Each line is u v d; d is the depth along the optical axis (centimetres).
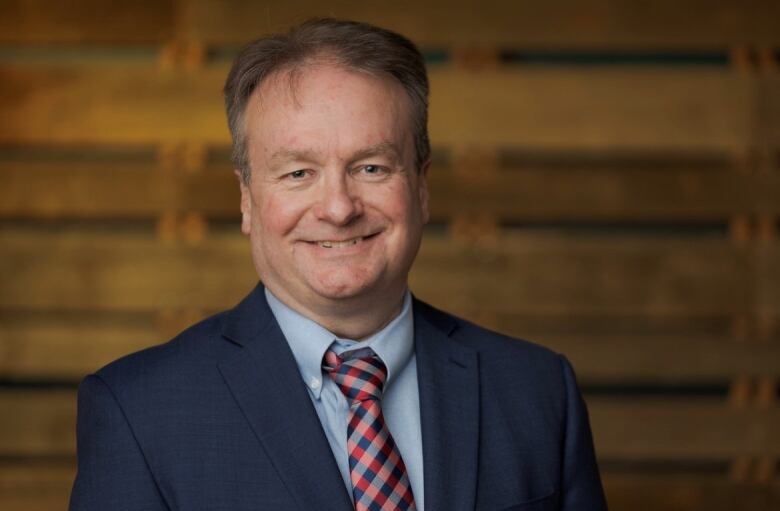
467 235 614
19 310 600
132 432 242
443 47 616
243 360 255
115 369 254
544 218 617
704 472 614
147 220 610
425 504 248
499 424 265
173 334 602
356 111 245
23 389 602
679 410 611
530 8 614
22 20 602
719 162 623
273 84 250
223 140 605
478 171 612
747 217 620
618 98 612
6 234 604
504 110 612
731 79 616
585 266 614
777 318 616
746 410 611
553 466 266
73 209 602
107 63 608
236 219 613
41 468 596
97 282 600
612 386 617
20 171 601
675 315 616
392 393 262
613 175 615
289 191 248
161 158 609
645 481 605
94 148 607
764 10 617
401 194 252
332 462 242
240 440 243
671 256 616
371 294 253
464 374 271
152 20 606
